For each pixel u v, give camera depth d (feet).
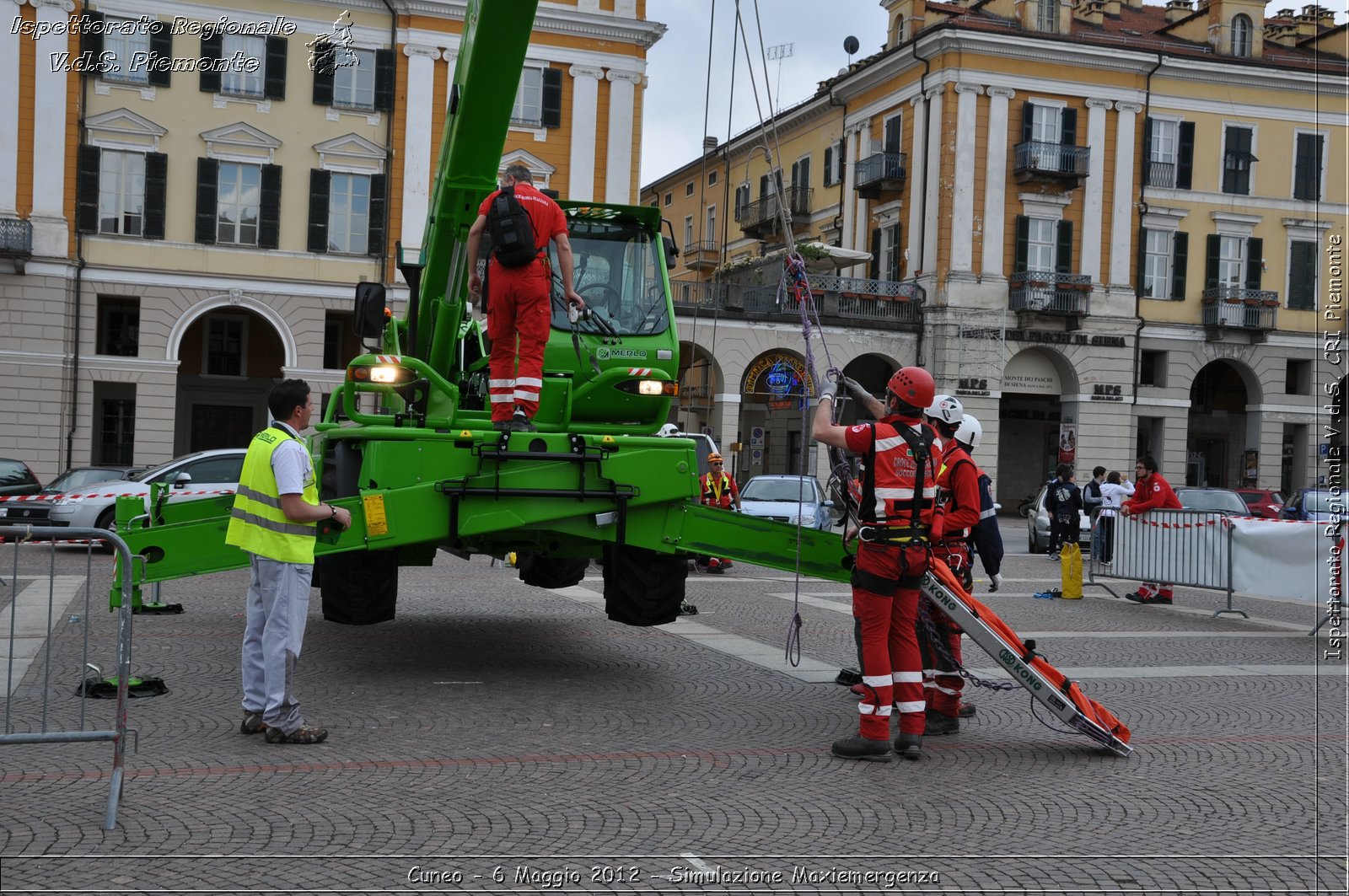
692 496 29.50
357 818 18.84
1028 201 142.61
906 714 23.94
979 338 141.18
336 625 40.37
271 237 121.90
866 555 23.43
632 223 33.81
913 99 146.61
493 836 18.11
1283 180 151.64
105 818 18.43
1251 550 49.80
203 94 119.85
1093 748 24.99
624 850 17.66
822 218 167.53
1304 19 163.43
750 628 42.50
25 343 114.93
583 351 32.45
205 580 52.29
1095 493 87.66
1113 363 145.69
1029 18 146.20
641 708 27.78
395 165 124.88
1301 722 27.99
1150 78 146.72
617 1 129.18
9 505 67.87
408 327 34.27
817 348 139.33
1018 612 50.85
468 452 28.27
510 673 32.07
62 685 28.78
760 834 18.58
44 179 115.44
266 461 23.49
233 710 26.63
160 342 119.75
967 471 25.88
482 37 28.53
